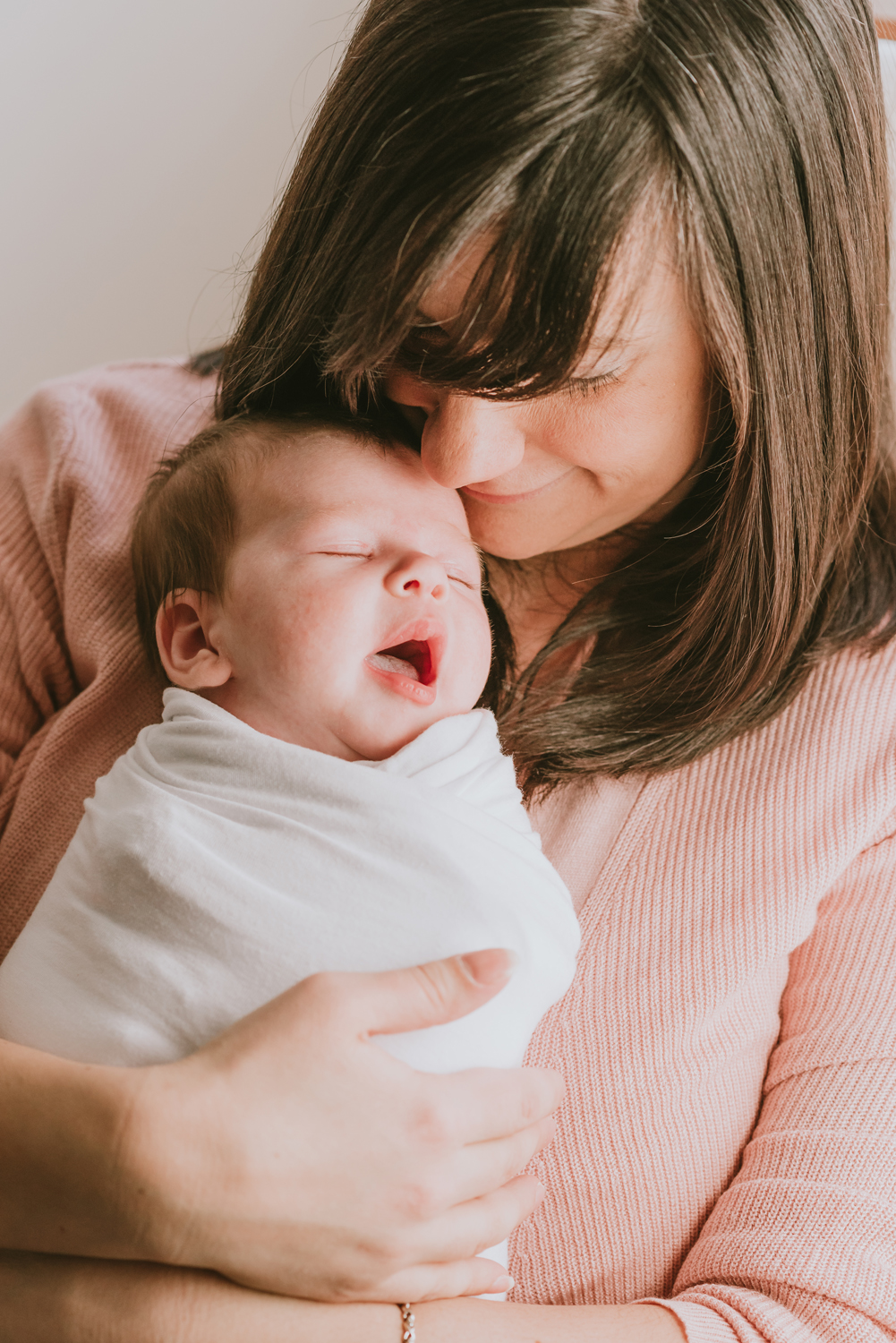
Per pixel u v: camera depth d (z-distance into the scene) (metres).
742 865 0.82
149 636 0.94
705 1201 0.80
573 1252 0.78
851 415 0.81
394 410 0.84
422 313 0.63
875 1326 0.69
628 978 0.81
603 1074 0.79
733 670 0.85
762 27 0.63
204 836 0.70
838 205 0.71
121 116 2.00
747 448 0.76
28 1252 0.64
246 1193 0.58
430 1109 0.61
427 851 0.68
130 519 1.01
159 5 1.91
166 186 2.05
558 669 0.95
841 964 0.82
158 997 0.66
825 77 0.68
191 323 2.14
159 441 1.06
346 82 0.67
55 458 1.03
